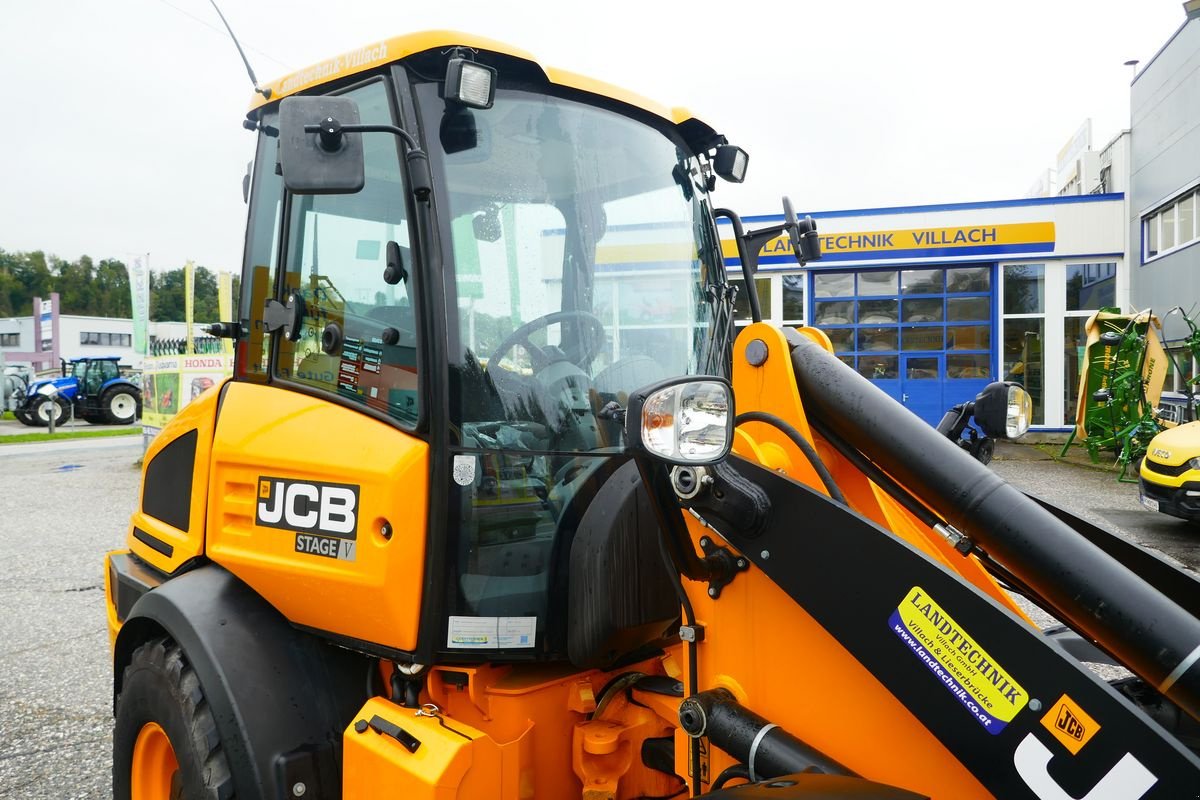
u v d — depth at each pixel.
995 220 17.47
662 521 1.72
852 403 1.73
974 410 2.11
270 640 2.25
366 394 2.14
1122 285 17.45
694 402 1.56
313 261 2.33
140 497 3.25
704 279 2.56
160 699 2.27
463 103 2.00
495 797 1.92
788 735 1.62
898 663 1.46
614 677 2.17
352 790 2.04
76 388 28.30
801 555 1.58
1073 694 1.28
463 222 2.03
